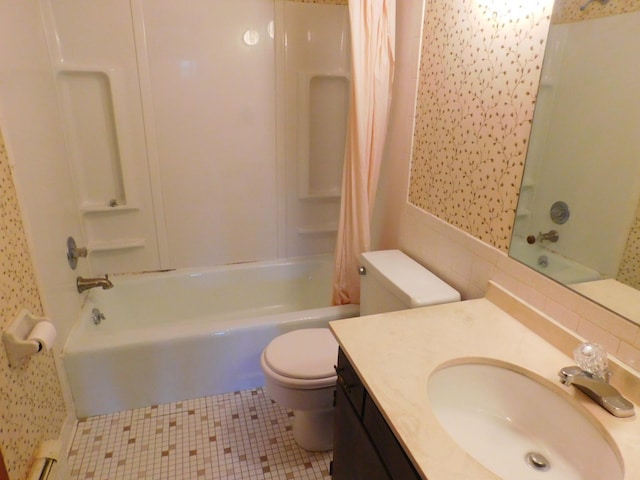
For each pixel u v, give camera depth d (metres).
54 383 1.69
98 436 1.85
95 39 2.09
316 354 1.73
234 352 2.09
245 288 2.76
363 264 1.88
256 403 2.08
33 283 1.54
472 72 1.40
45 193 1.77
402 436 0.85
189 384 2.07
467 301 1.40
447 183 1.60
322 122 2.62
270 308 2.84
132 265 2.54
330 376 1.63
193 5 2.18
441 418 1.05
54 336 1.40
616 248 1.00
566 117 1.09
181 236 2.58
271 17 2.31
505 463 0.97
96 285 2.15
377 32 1.76
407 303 1.52
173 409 2.02
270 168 2.61
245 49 2.33
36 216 1.63
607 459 0.85
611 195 1.00
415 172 1.82
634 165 0.94
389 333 1.21
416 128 1.78
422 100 1.71
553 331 1.16
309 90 2.51
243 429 1.92
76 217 2.25
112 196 2.39
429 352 1.12
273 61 2.39
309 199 2.77
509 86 1.25
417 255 1.86
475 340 1.18
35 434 1.45
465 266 1.54
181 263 2.64
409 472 0.86
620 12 0.95
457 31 1.45
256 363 2.14
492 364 1.11
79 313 2.12
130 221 2.45
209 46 2.27
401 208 1.97
